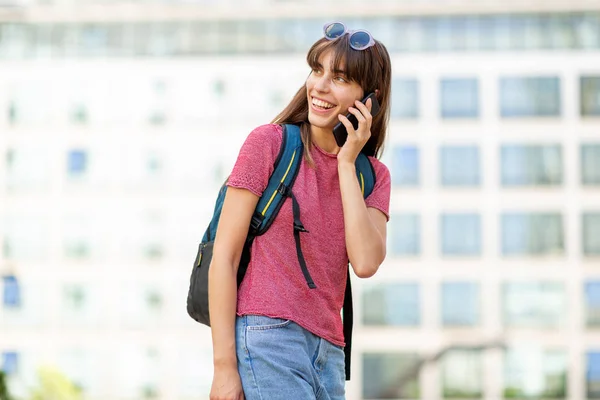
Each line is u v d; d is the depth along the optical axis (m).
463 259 59.56
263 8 61.28
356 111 3.94
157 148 61.00
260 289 3.75
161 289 60.12
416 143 60.34
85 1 61.34
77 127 61.06
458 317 59.16
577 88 60.12
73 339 59.72
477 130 60.16
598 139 59.69
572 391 58.19
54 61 61.66
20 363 59.34
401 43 61.06
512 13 60.56
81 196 60.66
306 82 4.05
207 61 61.50
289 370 3.67
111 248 60.28
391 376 58.72
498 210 59.78
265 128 3.92
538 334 58.62
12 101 61.25
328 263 3.87
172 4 61.47
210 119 61.12
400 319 59.12
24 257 60.22
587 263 59.06
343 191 3.90
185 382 59.47
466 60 60.50
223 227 3.78
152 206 60.59
